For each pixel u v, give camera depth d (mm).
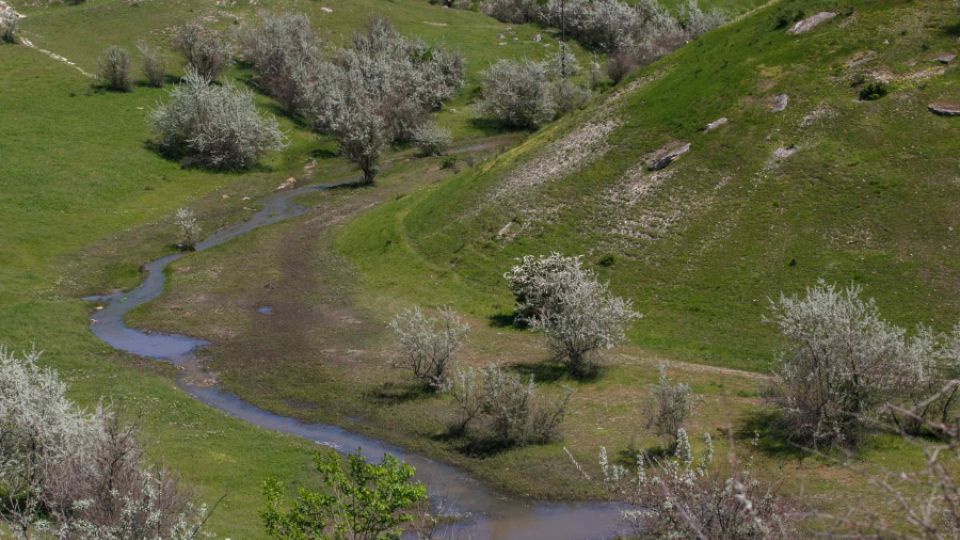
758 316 44812
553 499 29625
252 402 40188
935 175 50031
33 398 24109
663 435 32594
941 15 60312
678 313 46812
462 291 54281
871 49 59906
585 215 57781
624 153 62031
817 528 22047
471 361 43531
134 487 19625
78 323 51000
